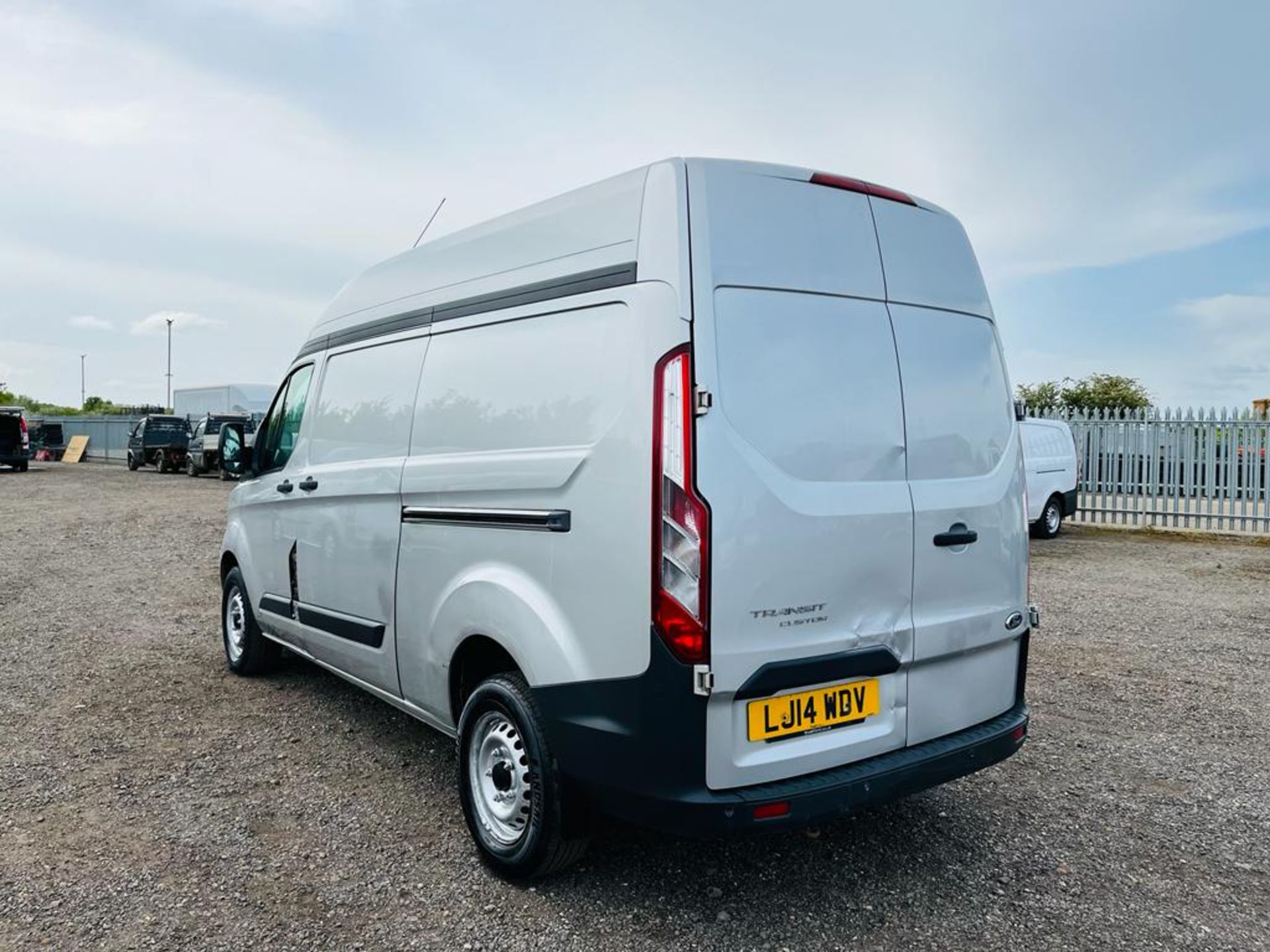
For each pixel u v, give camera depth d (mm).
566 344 3152
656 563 2688
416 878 3312
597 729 2857
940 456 3281
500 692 3234
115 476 26984
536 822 3078
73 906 3104
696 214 2818
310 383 5086
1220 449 14273
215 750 4617
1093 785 4211
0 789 4094
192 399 37812
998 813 3902
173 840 3609
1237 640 7055
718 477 2674
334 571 4555
